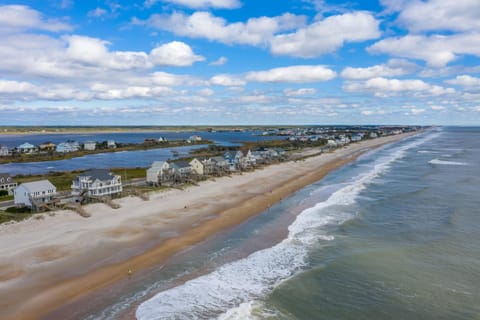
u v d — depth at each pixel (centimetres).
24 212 4325
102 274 2750
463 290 2420
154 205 4903
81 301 2344
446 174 7388
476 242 3303
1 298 2366
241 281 2625
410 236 3503
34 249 3203
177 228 3912
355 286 2511
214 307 2273
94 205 4722
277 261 2980
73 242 3397
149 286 2559
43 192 4691
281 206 4884
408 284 2520
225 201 5216
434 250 3119
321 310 2220
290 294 2416
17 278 2656
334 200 5109
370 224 3925
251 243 3431
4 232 3575
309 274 2697
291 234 3659
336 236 3556
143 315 2177
